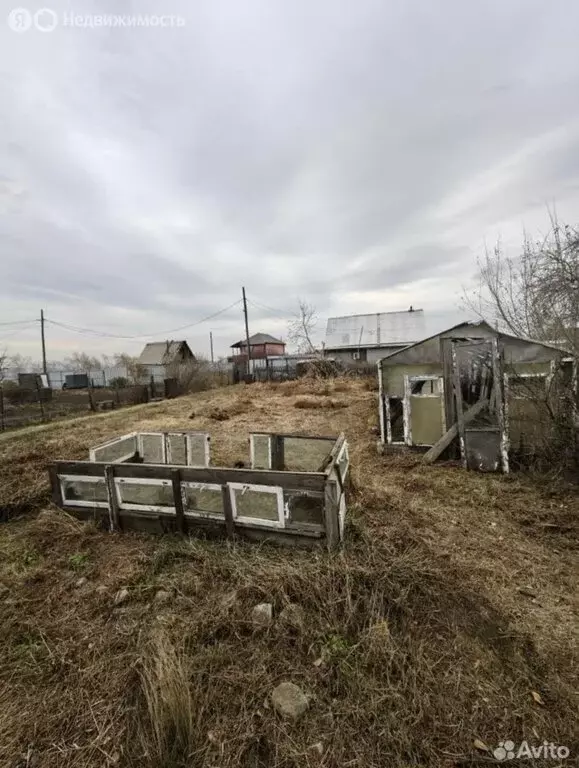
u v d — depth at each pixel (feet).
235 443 26.30
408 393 22.31
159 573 10.04
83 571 10.34
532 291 21.99
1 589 9.66
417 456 21.70
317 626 7.83
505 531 12.66
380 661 7.00
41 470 19.35
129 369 92.84
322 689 6.57
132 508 12.14
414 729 5.92
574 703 6.37
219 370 85.15
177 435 17.39
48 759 5.68
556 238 20.84
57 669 7.23
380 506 14.28
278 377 81.82
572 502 14.74
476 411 19.70
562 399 18.60
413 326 90.68
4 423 35.91
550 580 9.89
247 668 7.02
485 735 5.84
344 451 13.97
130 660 7.29
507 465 18.78
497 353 19.36
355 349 90.22
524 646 7.61
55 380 93.35
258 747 5.76
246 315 93.91
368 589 8.71
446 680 6.71
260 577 9.25
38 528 12.60
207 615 8.25
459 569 10.12
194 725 6.00
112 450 16.01
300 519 10.64
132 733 6.04
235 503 11.11
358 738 5.80
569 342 18.30
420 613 8.19
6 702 6.62
